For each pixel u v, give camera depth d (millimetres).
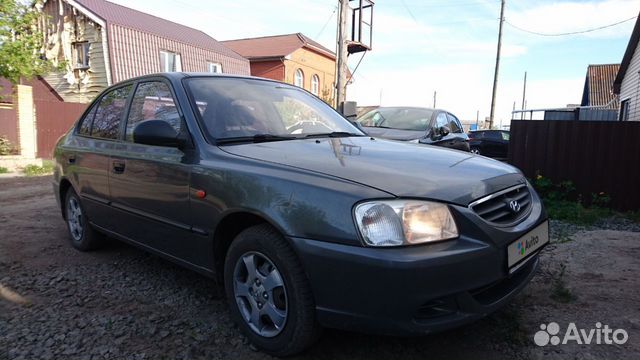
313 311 2303
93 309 3109
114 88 4098
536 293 3379
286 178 2395
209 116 3068
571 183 7043
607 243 4723
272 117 3381
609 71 31047
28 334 2768
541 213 2828
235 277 2652
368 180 2281
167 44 19781
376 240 2072
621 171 6766
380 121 8297
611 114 22438
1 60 11461
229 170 2619
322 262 2172
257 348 2596
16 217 5797
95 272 3809
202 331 2801
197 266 2926
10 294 3357
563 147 7121
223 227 2723
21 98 11312
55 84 19109
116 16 19266
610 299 3279
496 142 17594
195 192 2787
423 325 2088
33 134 11617
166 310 3094
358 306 2121
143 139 2896
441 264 2059
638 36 13602
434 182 2336
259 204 2410
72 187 4281
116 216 3633
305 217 2242
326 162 2545
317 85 30875
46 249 4434
